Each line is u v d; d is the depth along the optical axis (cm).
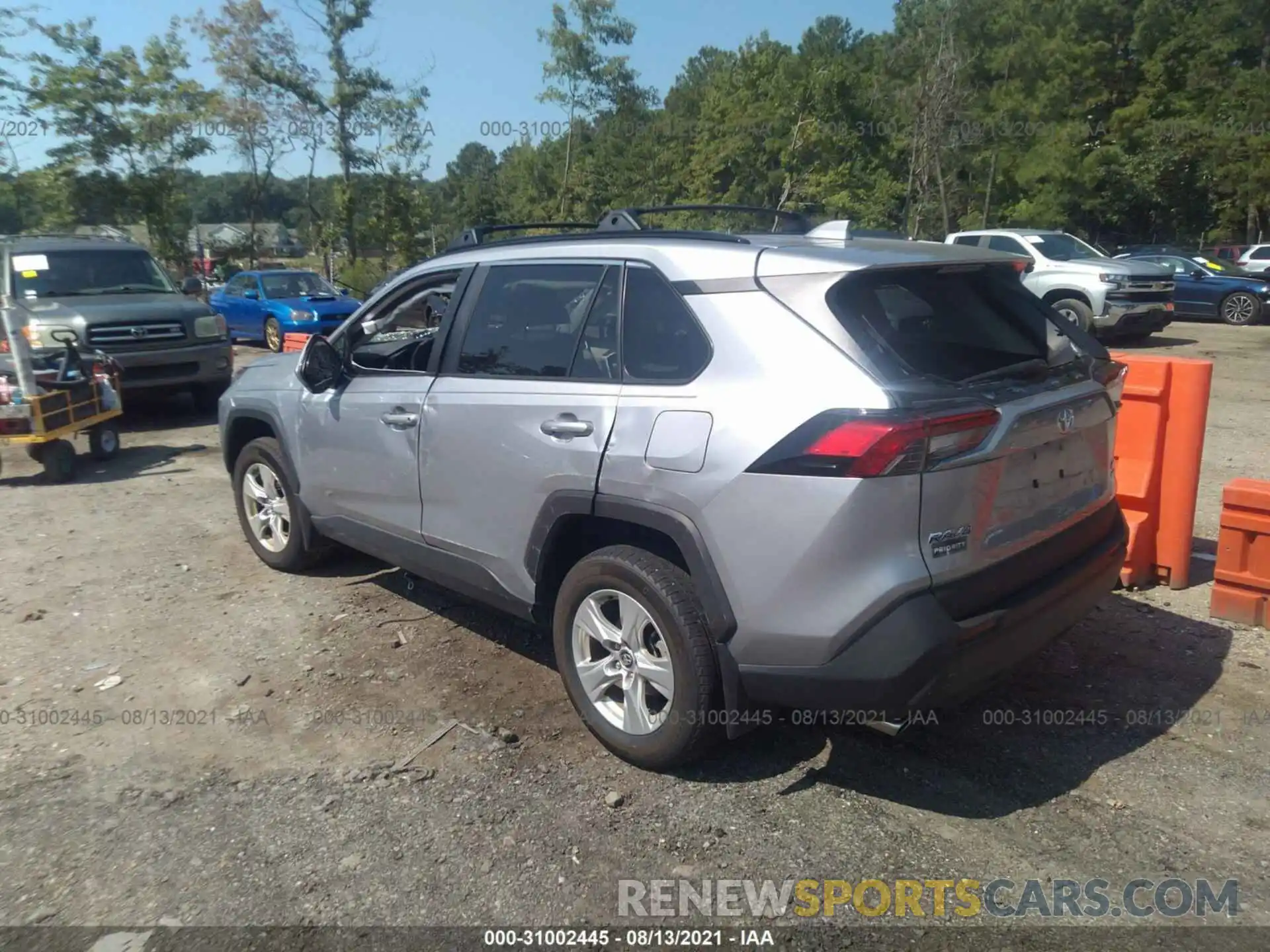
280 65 2423
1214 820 335
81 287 1130
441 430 423
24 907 298
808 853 320
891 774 364
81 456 939
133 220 2506
